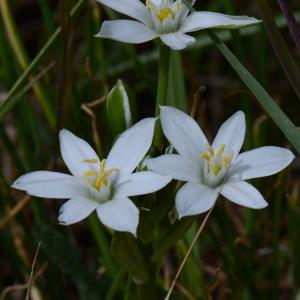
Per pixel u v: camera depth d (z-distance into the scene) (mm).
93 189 242
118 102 252
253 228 351
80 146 256
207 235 349
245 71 256
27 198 340
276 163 244
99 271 356
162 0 268
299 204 380
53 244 313
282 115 251
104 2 264
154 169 241
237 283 333
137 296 274
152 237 256
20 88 305
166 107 250
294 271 345
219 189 237
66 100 321
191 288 340
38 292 345
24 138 364
